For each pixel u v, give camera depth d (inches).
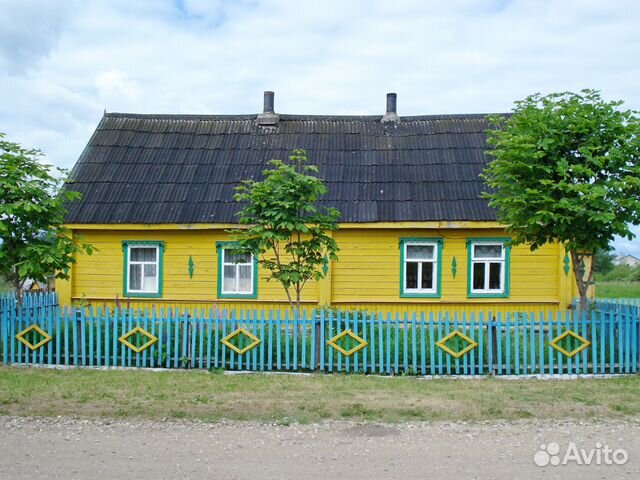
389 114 901.8
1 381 457.1
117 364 526.3
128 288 754.8
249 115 927.7
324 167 808.3
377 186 767.1
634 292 1640.0
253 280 741.9
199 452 296.2
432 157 814.5
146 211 747.4
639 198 491.2
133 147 856.3
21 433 327.0
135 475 266.2
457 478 263.6
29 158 538.0
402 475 266.8
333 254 549.3
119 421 350.3
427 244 732.0
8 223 520.1
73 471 271.0
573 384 457.4
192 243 750.5
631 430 336.2
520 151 491.2
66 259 551.5
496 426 342.6
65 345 528.7
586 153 482.3
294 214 528.7
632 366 498.9
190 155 844.6
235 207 745.0
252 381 465.1
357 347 503.8
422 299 726.5
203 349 522.6
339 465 279.0
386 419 356.2
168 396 410.6
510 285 723.4
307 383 458.6
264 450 299.4
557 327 498.3
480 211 713.6
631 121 496.7
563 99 513.3
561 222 484.7
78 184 789.2
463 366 498.0
